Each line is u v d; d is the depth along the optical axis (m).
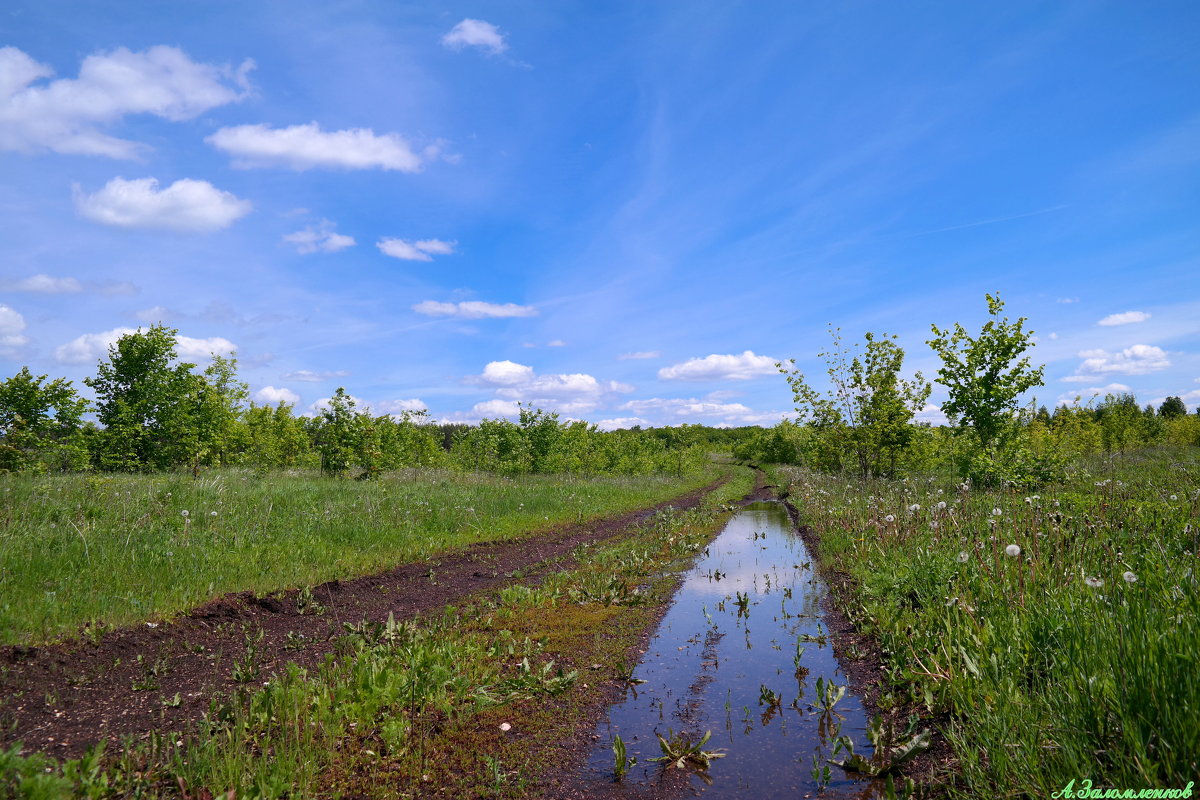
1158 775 2.77
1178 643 3.15
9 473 11.73
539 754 3.97
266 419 26.72
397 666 5.00
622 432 42.59
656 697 4.94
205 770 3.39
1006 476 12.59
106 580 6.89
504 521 14.02
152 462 15.57
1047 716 3.38
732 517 17.69
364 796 3.42
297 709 4.11
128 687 4.79
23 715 4.18
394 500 13.48
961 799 3.15
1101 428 29.22
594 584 8.46
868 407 18.41
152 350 15.80
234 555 8.48
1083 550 6.00
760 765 3.83
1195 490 8.20
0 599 5.91
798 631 6.57
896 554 7.93
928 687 4.36
